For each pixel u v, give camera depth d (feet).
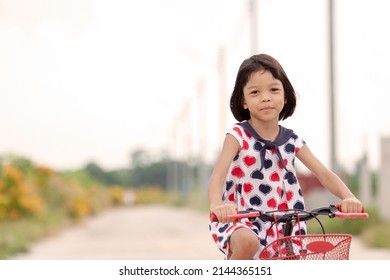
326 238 20.88
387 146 102.37
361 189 150.30
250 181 23.44
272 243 20.84
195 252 72.23
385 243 76.48
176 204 321.52
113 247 79.82
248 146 23.41
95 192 253.85
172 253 71.20
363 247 77.15
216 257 66.69
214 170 23.04
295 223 21.86
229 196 23.71
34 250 77.00
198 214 210.18
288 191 23.66
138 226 135.13
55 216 128.88
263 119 22.88
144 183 613.11
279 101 22.90
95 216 197.98
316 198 133.18
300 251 21.54
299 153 23.99
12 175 114.42
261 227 22.75
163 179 618.44
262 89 22.86
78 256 68.85
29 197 116.88
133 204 371.76
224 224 21.83
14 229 94.84
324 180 23.75
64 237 100.89
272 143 23.48
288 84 23.32
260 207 23.38
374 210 102.47
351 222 91.66
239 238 20.80
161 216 197.77
